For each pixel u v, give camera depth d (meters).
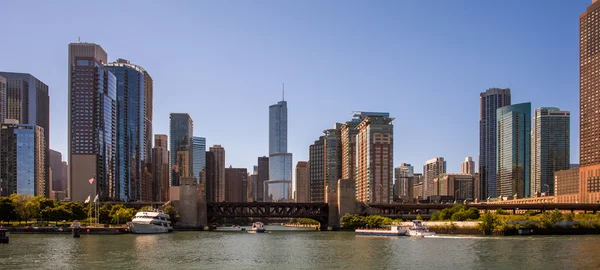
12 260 143.75
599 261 142.88
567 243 191.12
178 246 192.25
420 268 134.25
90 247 178.25
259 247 191.75
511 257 151.62
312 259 153.50
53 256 152.88
